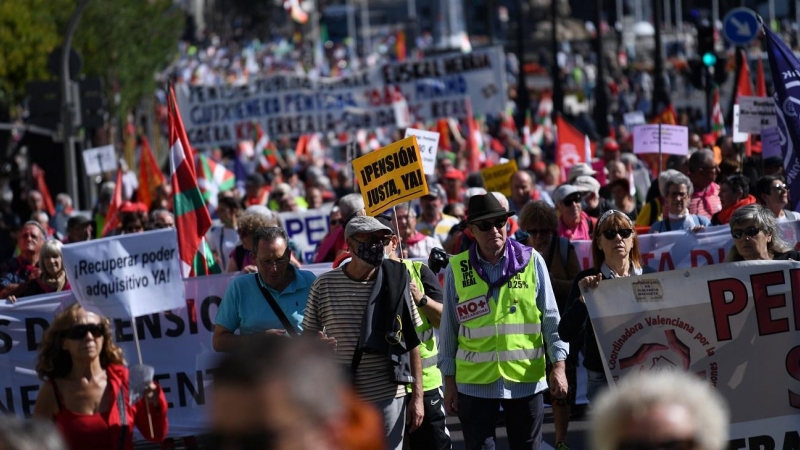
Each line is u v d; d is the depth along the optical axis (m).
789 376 7.48
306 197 21.03
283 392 2.66
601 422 3.16
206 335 10.89
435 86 24.33
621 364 7.58
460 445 11.16
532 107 56.69
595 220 12.74
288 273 8.84
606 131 40.25
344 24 138.00
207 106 24.52
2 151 34.25
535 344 8.27
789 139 11.04
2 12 38.78
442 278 12.11
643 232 13.43
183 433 10.88
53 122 23.17
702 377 7.52
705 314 7.51
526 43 98.31
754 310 7.48
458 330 8.38
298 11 116.56
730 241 11.91
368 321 7.89
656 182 15.29
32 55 39.47
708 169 14.31
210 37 126.94
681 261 12.00
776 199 12.02
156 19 52.16
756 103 16.66
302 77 24.45
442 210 15.77
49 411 7.07
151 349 10.88
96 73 46.62
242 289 8.74
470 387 8.26
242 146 35.69
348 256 9.44
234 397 2.66
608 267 8.34
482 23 116.44
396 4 142.75
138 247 8.87
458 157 31.23
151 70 52.53
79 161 30.06
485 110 24.23
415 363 8.09
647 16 113.00
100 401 7.09
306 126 24.53
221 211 15.01
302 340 2.75
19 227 17.91
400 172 9.77
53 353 7.03
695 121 35.16
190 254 11.46
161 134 57.97
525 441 8.29
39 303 10.80
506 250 8.32
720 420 3.11
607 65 77.12
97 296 8.84
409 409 8.18
